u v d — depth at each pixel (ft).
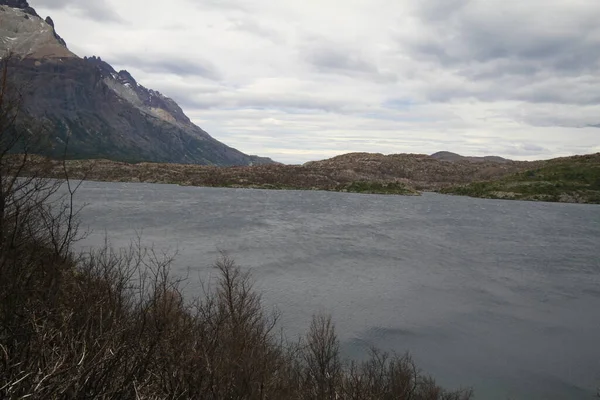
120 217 285.84
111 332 19.36
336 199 597.93
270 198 555.28
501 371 87.30
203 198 499.51
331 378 51.96
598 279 170.09
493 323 115.75
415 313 121.19
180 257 166.09
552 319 120.26
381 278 160.66
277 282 143.95
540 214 485.15
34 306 19.29
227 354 33.45
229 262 138.72
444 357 93.04
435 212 465.88
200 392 24.56
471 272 177.37
